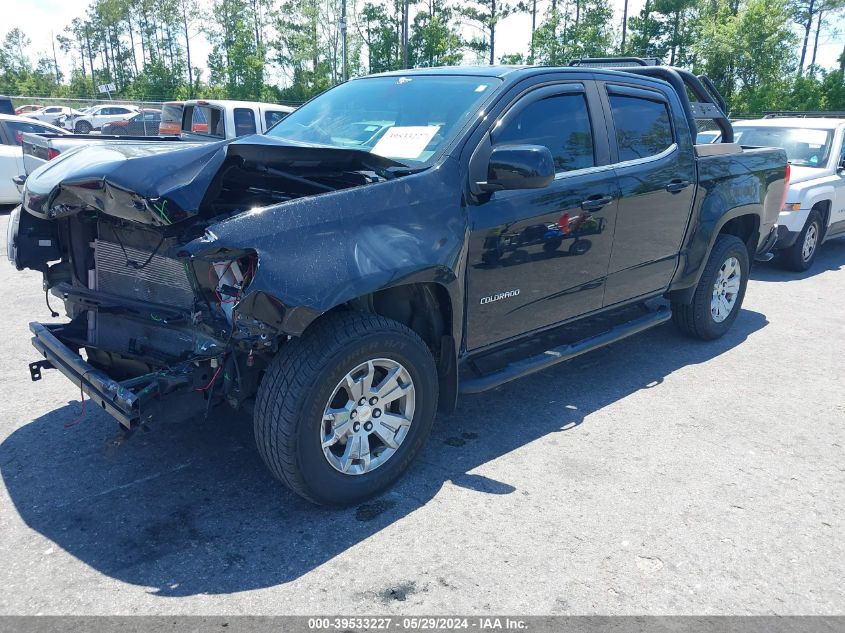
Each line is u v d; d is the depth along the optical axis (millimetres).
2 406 4270
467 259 3484
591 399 4609
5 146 12391
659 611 2619
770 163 5883
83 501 3275
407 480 3521
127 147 3383
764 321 6559
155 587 2693
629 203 4395
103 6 83875
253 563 2850
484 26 56719
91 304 3498
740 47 41844
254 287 2672
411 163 3516
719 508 3324
